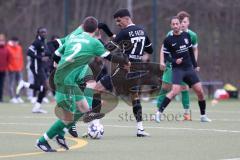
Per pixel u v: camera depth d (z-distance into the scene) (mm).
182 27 28281
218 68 47688
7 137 22438
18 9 54969
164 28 49094
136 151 18766
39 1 54125
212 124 26969
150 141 21141
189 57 28016
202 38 47875
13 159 17203
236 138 21797
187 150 18844
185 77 27953
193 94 47750
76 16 54062
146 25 52188
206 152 18359
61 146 18844
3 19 55250
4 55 44062
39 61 34000
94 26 19375
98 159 17234
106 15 53656
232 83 47625
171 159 17109
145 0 54062
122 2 53688
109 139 21781
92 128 21938
